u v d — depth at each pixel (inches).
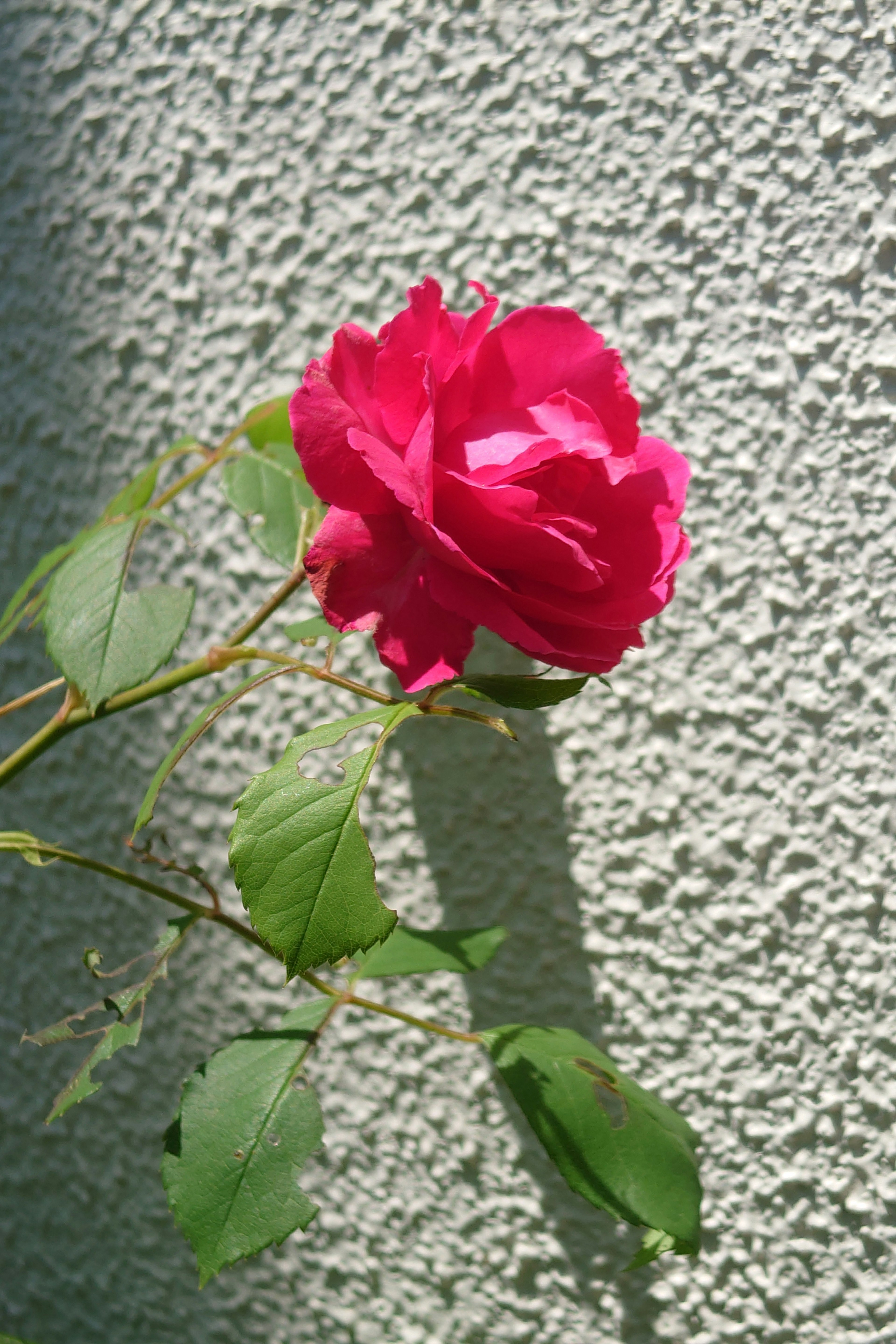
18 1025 21.9
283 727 20.9
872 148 20.1
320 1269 20.9
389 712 17.1
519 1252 20.4
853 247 20.1
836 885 20.0
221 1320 21.2
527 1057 18.1
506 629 16.3
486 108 20.5
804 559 20.1
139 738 21.3
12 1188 22.0
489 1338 20.5
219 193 21.1
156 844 21.3
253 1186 17.4
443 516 16.5
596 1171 17.6
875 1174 19.9
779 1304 19.9
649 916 20.2
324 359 16.9
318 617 19.0
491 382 17.2
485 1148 20.5
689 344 20.3
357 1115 20.8
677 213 20.3
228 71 21.1
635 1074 20.2
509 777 20.5
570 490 16.9
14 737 21.8
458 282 20.6
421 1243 20.6
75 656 17.6
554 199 20.4
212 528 21.1
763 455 20.2
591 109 20.3
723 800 20.1
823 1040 20.0
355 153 20.8
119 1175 21.5
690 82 20.2
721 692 20.2
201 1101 17.8
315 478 16.6
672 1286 20.1
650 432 20.3
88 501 21.6
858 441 20.1
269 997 21.0
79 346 21.6
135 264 21.4
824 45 20.1
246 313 21.1
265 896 16.6
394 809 20.7
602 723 20.3
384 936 16.5
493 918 20.5
